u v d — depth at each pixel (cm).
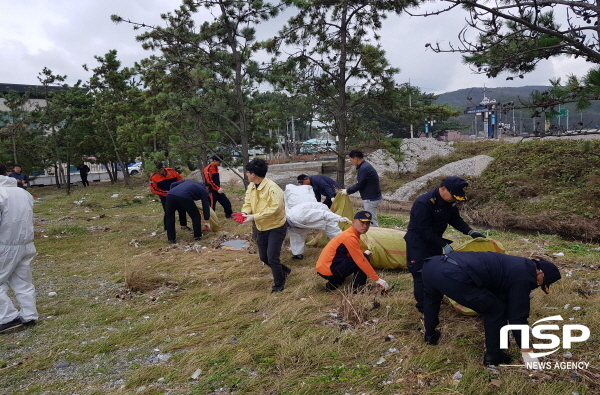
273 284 567
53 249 844
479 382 299
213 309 488
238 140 961
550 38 411
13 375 356
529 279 313
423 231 399
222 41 838
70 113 2270
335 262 502
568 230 1152
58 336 434
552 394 280
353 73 881
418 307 422
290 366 342
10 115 2144
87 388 330
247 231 923
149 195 1684
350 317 427
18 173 1332
